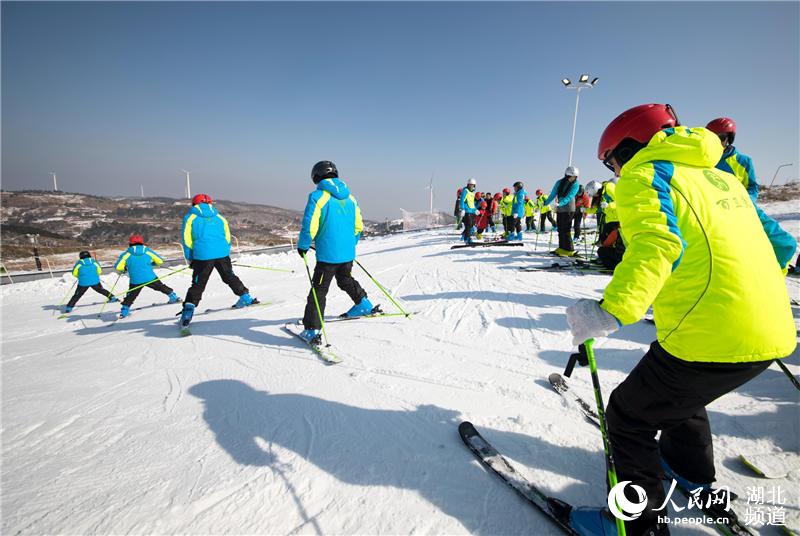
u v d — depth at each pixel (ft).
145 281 22.71
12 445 7.48
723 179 4.23
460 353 10.89
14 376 11.47
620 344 10.71
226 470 6.34
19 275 59.00
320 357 11.25
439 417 7.68
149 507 5.58
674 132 4.28
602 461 6.22
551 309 14.44
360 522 5.18
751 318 3.68
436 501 5.49
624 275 3.73
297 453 6.72
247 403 8.68
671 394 4.17
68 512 5.55
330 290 21.31
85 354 13.25
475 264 25.95
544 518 5.12
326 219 11.96
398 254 36.58
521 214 37.88
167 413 8.45
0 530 5.24
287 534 5.03
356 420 7.72
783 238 4.92
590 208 25.89
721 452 6.28
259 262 42.70
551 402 7.99
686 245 3.68
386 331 13.16
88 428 7.99
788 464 5.85
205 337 14.03
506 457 6.37
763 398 7.58
